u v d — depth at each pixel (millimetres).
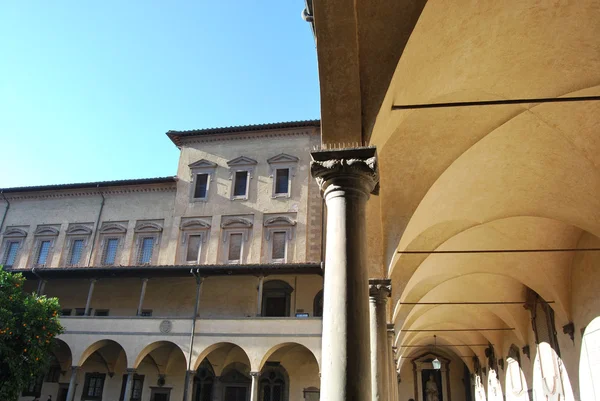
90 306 33500
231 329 27422
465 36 7543
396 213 11820
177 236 34344
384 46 6266
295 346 30750
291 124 34562
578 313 15867
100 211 37062
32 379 22047
